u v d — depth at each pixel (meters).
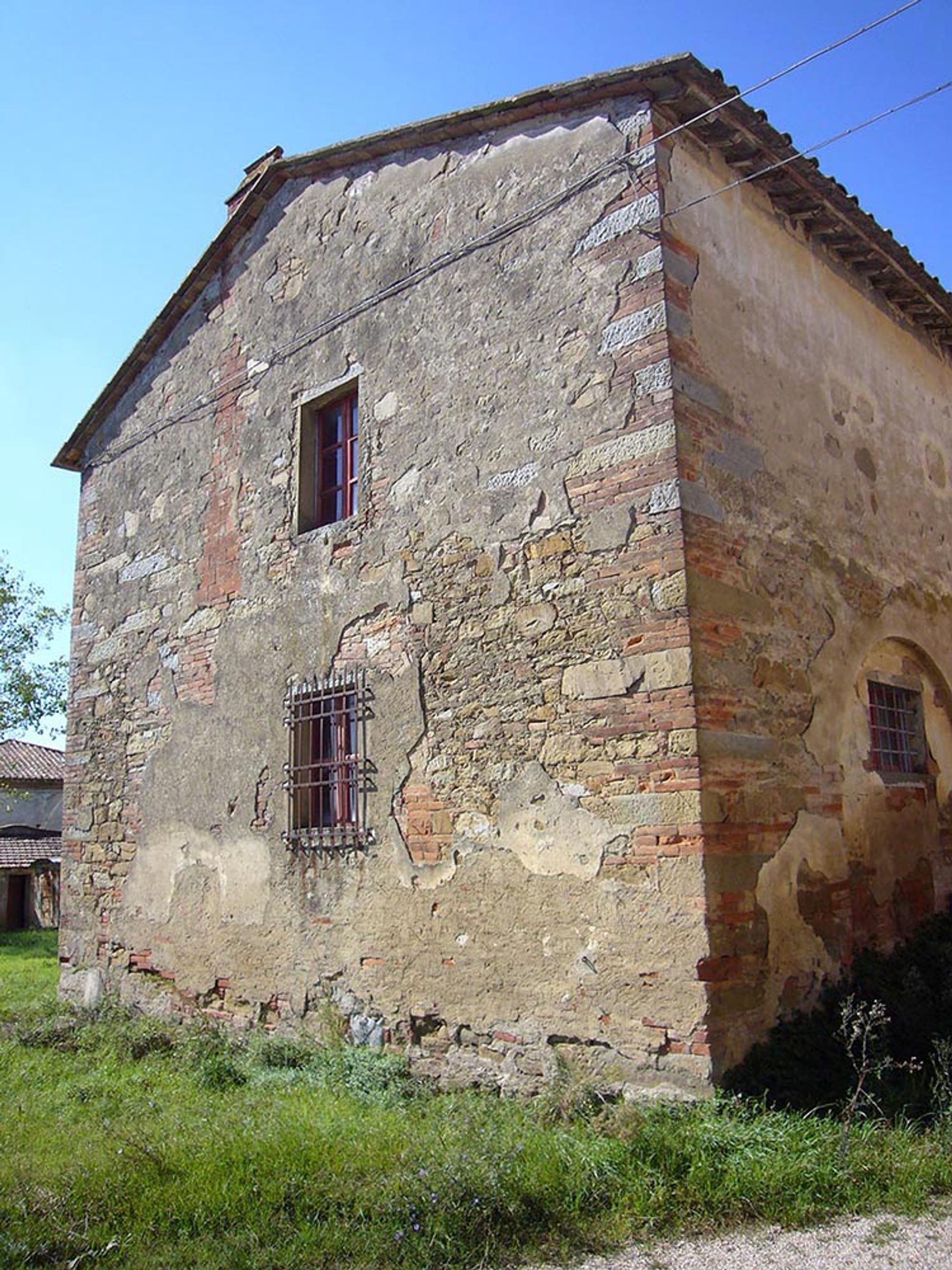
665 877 5.99
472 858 7.00
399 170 8.62
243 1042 8.34
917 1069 6.25
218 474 9.93
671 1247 4.37
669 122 7.00
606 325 6.84
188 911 9.29
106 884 10.35
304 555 8.74
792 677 7.04
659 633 6.25
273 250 9.84
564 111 7.42
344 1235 4.42
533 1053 6.44
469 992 6.88
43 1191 4.87
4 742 35.12
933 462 10.03
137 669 10.47
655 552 6.34
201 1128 5.80
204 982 8.98
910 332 10.11
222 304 10.34
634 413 6.59
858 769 7.70
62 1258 4.30
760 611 6.81
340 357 8.83
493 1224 4.50
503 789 6.89
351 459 8.84
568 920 6.40
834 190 8.06
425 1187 4.66
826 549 7.77
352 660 8.13
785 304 7.91
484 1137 5.23
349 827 7.88
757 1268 4.16
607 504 6.62
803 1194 4.72
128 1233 4.50
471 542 7.39
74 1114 6.52
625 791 6.24
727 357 7.03
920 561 9.30
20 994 12.04
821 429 8.05
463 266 7.88
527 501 7.08
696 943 5.80
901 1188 4.82
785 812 6.68
